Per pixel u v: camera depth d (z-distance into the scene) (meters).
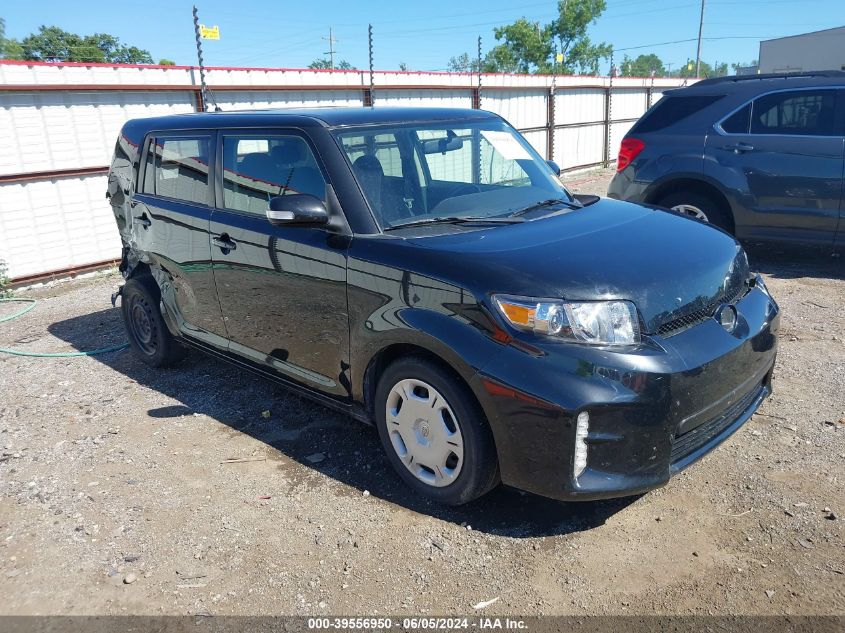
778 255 7.88
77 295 8.47
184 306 4.86
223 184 4.36
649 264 3.16
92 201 9.49
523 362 2.88
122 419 4.65
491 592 2.83
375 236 3.48
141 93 9.85
